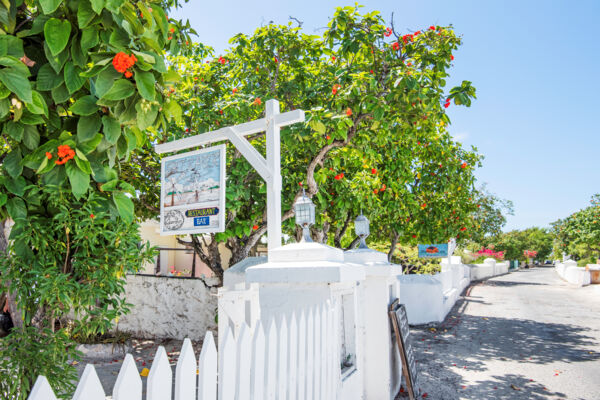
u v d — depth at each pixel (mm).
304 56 7680
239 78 8258
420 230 11641
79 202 2494
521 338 8969
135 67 2166
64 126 2521
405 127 6887
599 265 21984
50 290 2221
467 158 13375
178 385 1596
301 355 2434
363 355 4492
